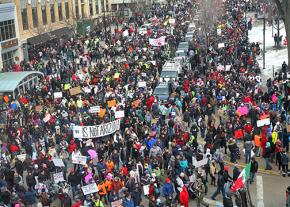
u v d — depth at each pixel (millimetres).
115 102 28953
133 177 19141
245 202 18188
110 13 78000
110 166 20531
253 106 27094
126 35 53688
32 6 55688
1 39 47719
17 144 24172
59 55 48938
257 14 71375
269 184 21391
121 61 41938
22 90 34938
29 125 26125
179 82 33281
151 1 88688
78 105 29531
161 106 28000
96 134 23719
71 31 60781
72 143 23125
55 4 62531
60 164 20562
